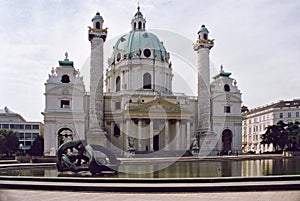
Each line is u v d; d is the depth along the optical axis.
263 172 27.59
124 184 18.11
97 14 65.94
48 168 35.56
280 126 86.19
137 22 83.56
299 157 56.84
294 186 17.66
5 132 88.81
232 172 27.64
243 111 135.62
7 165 35.84
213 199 14.95
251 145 124.69
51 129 75.06
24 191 17.38
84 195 16.11
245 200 14.69
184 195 16.03
